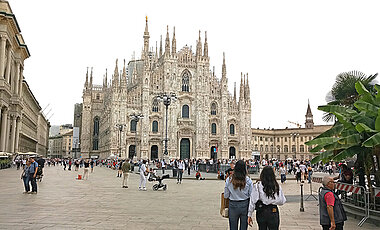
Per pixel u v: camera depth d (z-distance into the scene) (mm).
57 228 12703
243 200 9891
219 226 13758
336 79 25234
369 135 16641
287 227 14023
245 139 106625
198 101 101625
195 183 38281
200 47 104125
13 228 12547
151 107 97938
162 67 101875
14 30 66875
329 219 10094
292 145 141750
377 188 16219
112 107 94188
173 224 14062
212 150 103625
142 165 29969
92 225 13461
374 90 22391
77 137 157625
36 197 22031
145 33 136375
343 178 19891
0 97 59438
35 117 137625
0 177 39625
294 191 30266
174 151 97188
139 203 20312
